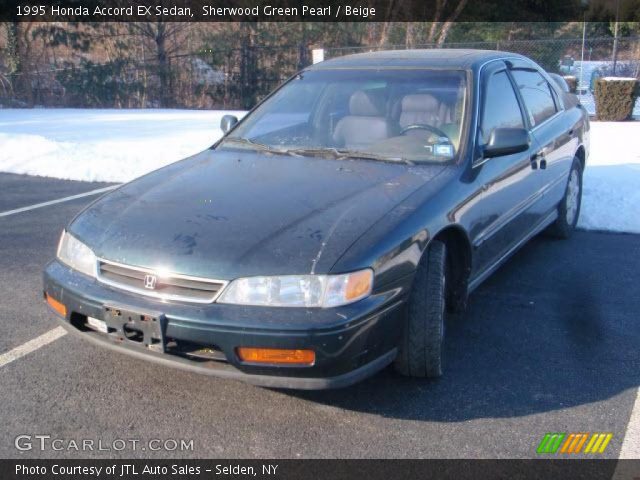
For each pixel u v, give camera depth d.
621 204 6.98
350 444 3.05
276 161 4.12
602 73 18.81
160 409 3.31
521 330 4.25
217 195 3.62
